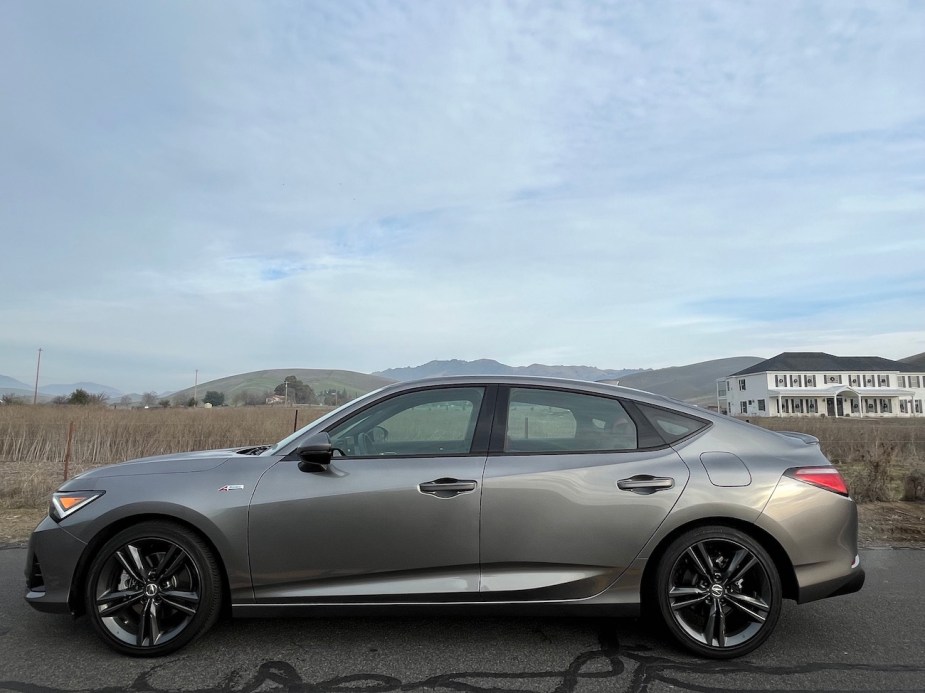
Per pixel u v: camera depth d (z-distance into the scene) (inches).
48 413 833.5
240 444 598.2
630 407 153.6
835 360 3329.2
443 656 141.3
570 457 145.9
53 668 134.6
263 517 139.9
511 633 155.2
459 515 139.9
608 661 138.9
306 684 127.3
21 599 181.6
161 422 652.7
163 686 126.2
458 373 164.7
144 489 142.6
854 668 135.9
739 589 141.9
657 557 141.7
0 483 377.4
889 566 220.1
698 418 153.9
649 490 141.9
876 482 346.0
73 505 143.6
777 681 129.3
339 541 139.6
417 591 139.4
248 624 161.2
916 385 3240.7
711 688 126.3
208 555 141.4
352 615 140.9
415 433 151.3
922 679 130.6
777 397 3097.9
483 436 148.6
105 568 140.6
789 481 143.9
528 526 140.0
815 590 141.8
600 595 140.9
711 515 140.6
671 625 139.8
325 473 143.3
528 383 156.3
